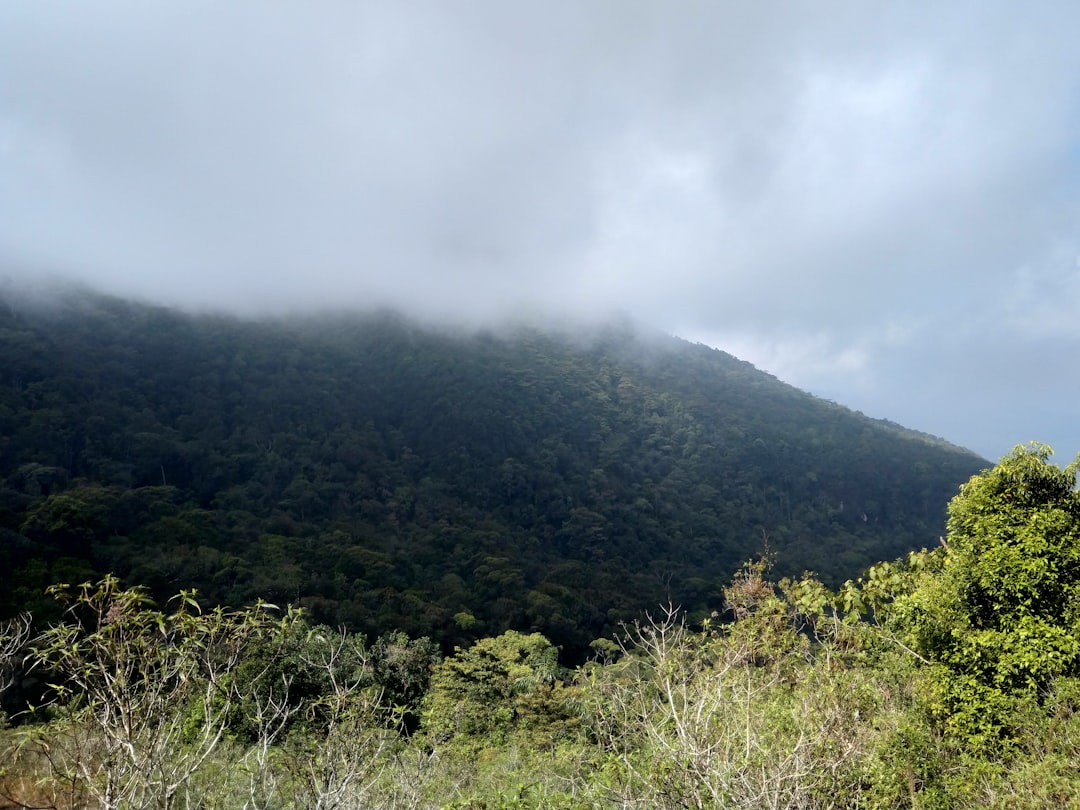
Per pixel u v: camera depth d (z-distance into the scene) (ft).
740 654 18.70
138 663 11.63
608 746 21.43
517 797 21.83
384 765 18.39
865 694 21.97
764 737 15.98
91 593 11.68
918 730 20.35
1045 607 21.03
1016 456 22.79
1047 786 16.15
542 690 56.90
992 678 21.43
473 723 57.00
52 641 11.71
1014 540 21.75
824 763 15.46
